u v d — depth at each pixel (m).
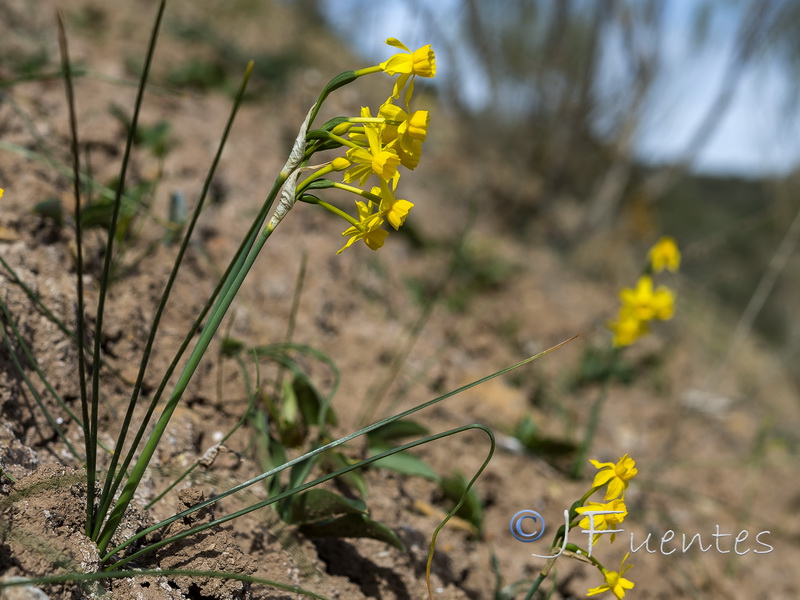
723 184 8.86
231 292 1.12
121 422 1.61
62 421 1.52
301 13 6.13
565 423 3.20
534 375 3.47
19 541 1.08
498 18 5.95
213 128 3.51
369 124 1.03
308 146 1.07
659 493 2.96
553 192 6.64
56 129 2.56
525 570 2.03
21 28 3.26
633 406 3.75
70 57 3.25
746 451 3.86
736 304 7.39
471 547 1.98
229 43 4.86
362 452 1.92
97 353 1.10
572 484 2.51
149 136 2.79
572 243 6.42
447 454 2.36
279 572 1.47
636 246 7.13
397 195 5.07
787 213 5.63
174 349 1.88
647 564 2.19
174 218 2.23
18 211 1.87
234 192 3.01
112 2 4.42
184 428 1.67
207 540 1.32
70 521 1.17
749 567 2.68
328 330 2.71
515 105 6.40
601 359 3.75
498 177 6.36
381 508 1.83
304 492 1.51
